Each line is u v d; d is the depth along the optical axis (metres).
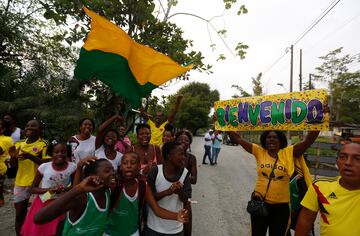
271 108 3.91
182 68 4.56
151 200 2.98
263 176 3.77
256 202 3.62
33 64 12.95
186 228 3.98
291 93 3.78
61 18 6.81
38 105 10.97
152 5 7.45
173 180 3.17
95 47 3.98
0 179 5.81
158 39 7.77
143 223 3.19
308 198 2.34
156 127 6.95
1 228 4.98
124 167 2.79
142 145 4.79
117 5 7.20
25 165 4.33
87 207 2.41
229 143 31.92
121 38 4.17
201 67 8.05
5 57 12.50
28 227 3.66
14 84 11.95
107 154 4.31
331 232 2.13
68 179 3.93
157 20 7.98
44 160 4.29
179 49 8.00
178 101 6.50
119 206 2.80
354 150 2.05
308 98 3.66
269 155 3.85
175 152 3.12
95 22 4.01
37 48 13.13
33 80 12.30
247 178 10.88
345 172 2.06
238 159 17.02
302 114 3.67
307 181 3.78
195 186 9.09
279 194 3.66
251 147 4.03
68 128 10.85
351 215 2.07
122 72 4.18
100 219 2.51
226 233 5.38
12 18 11.93
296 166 3.81
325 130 3.55
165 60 4.52
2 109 10.35
